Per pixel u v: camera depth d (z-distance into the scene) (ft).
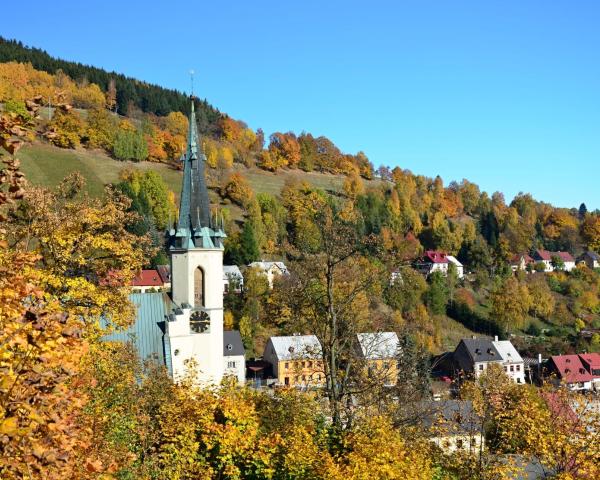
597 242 562.66
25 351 33.19
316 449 68.95
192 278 145.07
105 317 97.55
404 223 520.83
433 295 351.25
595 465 76.54
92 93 592.19
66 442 33.73
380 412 83.05
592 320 375.86
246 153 613.52
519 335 353.31
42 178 428.15
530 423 82.12
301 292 87.61
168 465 65.57
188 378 99.76
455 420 89.20
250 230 360.48
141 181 413.59
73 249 93.40
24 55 624.18
